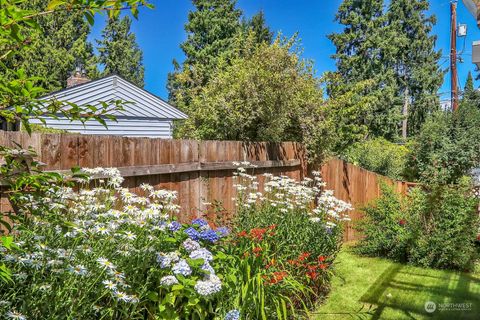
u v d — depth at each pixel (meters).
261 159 5.32
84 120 1.80
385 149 12.29
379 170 10.76
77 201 2.60
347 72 23.25
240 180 4.85
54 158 2.87
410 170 9.73
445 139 8.92
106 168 2.96
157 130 11.64
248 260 2.88
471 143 8.55
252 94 5.93
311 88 6.45
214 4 24.28
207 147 4.41
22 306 1.74
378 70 23.02
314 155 6.41
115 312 2.14
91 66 23.33
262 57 6.27
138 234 2.41
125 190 2.61
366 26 23.22
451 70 15.39
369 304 3.88
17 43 1.43
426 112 24.06
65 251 2.03
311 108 6.36
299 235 3.75
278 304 2.75
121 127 10.78
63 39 22.11
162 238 2.55
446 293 4.23
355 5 23.47
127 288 2.19
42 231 2.13
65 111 1.70
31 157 2.16
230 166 4.68
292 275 3.35
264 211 4.02
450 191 5.94
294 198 5.00
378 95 21.94
